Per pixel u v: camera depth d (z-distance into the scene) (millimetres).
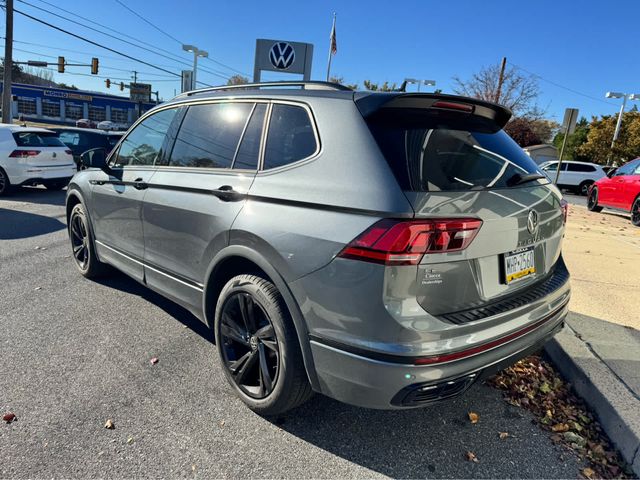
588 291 4684
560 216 2768
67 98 58688
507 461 2350
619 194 11141
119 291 4484
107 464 2189
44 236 6676
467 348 1983
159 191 3252
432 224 1873
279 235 2260
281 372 2348
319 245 2082
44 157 10648
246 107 2840
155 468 2182
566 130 10883
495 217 2102
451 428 2596
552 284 2648
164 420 2537
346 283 1979
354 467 2266
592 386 2771
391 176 1970
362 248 1926
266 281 2434
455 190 2043
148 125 3762
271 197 2375
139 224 3508
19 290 4418
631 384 2754
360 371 1983
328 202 2098
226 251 2600
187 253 2996
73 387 2809
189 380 2938
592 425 2645
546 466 2324
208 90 3277
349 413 2691
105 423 2484
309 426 2555
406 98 2168
